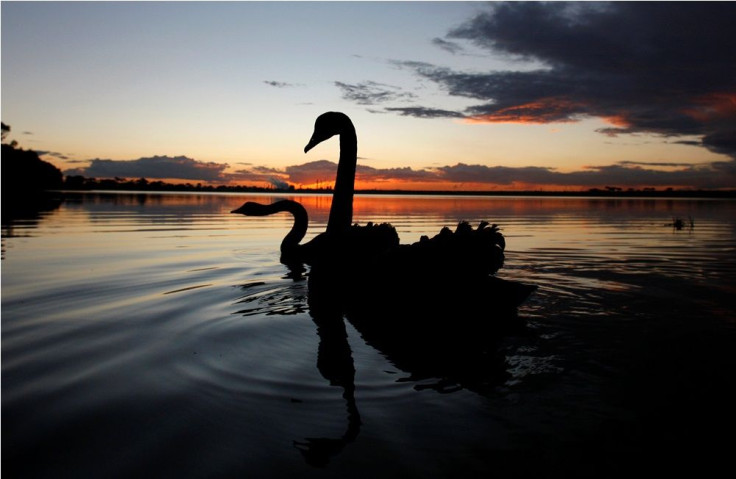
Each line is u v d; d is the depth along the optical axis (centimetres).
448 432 198
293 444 189
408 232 1084
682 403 221
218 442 191
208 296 435
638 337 310
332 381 249
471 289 356
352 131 671
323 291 457
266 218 1520
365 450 185
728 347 292
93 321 354
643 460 178
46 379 250
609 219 1511
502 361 274
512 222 1375
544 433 197
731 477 167
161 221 1308
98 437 194
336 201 672
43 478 168
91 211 1706
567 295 424
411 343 309
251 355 287
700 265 593
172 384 245
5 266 580
